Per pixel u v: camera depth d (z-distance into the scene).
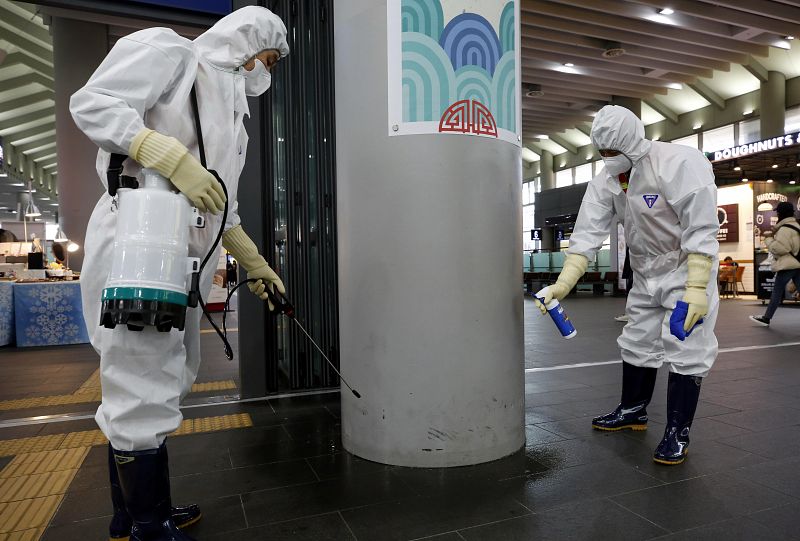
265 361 3.40
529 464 2.16
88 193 8.99
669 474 2.04
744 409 2.90
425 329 2.11
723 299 12.16
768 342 5.32
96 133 1.30
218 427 2.74
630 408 2.61
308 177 3.57
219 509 1.80
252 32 1.51
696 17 10.16
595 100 15.42
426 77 2.07
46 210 34.78
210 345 5.90
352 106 2.22
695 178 2.11
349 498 1.87
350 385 2.31
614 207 2.53
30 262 7.13
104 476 2.13
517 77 2.32
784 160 13.41
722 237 13.69
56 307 6.02
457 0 2.09
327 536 1.61
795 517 1.68
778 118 15.10
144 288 1.25
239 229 1.83
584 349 5.11
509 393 2.26
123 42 1.34
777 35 11.09
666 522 1.66
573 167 22.83
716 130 17.72
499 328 2.21
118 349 1.31
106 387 1.34
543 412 2.91
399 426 2.15
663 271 2.36
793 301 10.03
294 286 3.54
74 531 1.68
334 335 3.63
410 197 2.10
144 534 1.39
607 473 2.06
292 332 3.54
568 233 17.73
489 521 1.69
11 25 11.48
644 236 2.36
